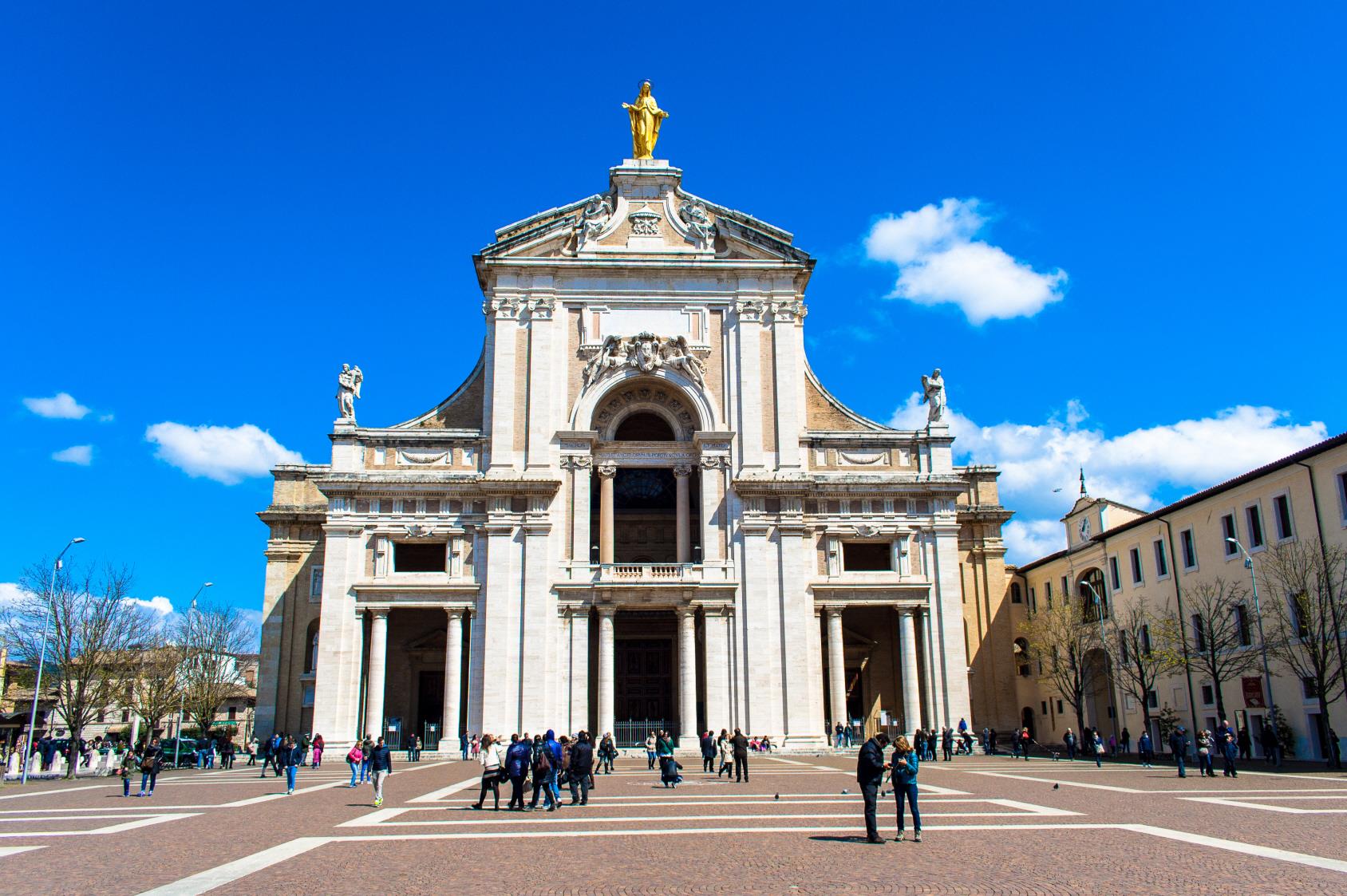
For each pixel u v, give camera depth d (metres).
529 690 52.22
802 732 52.66
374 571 54.09
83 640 52.62
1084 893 13.02
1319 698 39.44
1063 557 65.44
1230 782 31.86
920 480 56.75
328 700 52.28
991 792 28.33
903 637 54.88
